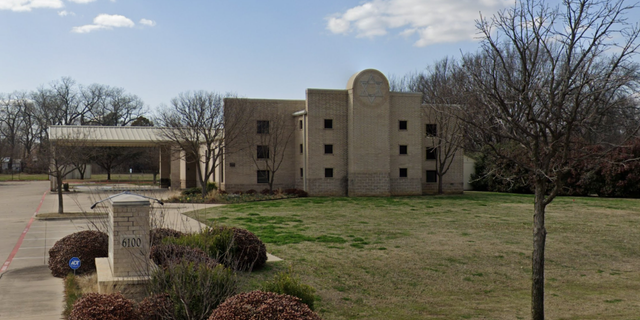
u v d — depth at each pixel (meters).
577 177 39.34
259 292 8.29
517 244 21.09
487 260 18.61
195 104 41.91
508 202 35.19
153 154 64.38
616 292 15.37
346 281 15.59
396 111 40.25
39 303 12.10
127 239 11.44
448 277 16.59
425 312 13.15
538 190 10.62
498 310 13.38
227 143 38.72
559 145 11.13
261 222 25.58
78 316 8.95
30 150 102.19
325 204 33.56
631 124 10.52
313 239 21.11
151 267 10.85
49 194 46.69
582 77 9.95
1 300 12.36
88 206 34.50
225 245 14.48
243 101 39.56
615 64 9.29
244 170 40.03
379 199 36.66
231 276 10.27
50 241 21.03
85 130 50.69
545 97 11.34
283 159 41.12
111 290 10.91
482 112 11.40
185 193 41.78
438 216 28.52
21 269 15.87
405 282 15.88
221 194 37.59
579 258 19.39
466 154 48.44
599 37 9.52
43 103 96.31
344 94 39.38
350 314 12.80
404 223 26.00
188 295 9.09
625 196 37.84
